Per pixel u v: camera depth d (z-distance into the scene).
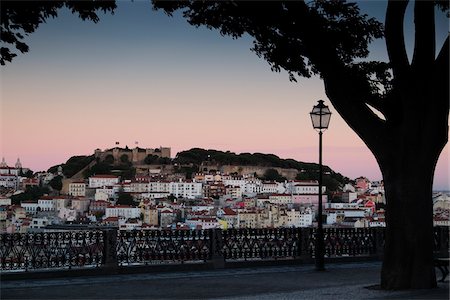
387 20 12.00
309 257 18.67
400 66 11.94
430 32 11.80
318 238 17.06
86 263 15.46
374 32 13.48
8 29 13.06
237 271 16.69
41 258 14.95
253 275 15.87
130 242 16.19
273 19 12.33
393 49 11.97
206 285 13.72
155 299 11.49
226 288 13.18
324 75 12.41
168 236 16.69
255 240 17.98
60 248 15.18
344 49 13.64
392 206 12.05
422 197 11.90
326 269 17.33
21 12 12.73
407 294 10.91
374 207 145.00
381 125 12.19
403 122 12.01
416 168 11.88
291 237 18.59
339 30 13.30
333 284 13.77
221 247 17.31
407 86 11.88
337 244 19.28
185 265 16.67
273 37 13.03
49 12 12.96
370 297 10.65
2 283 13.80
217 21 12.86
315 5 12.88
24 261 14.75
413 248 11.85
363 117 12.18
